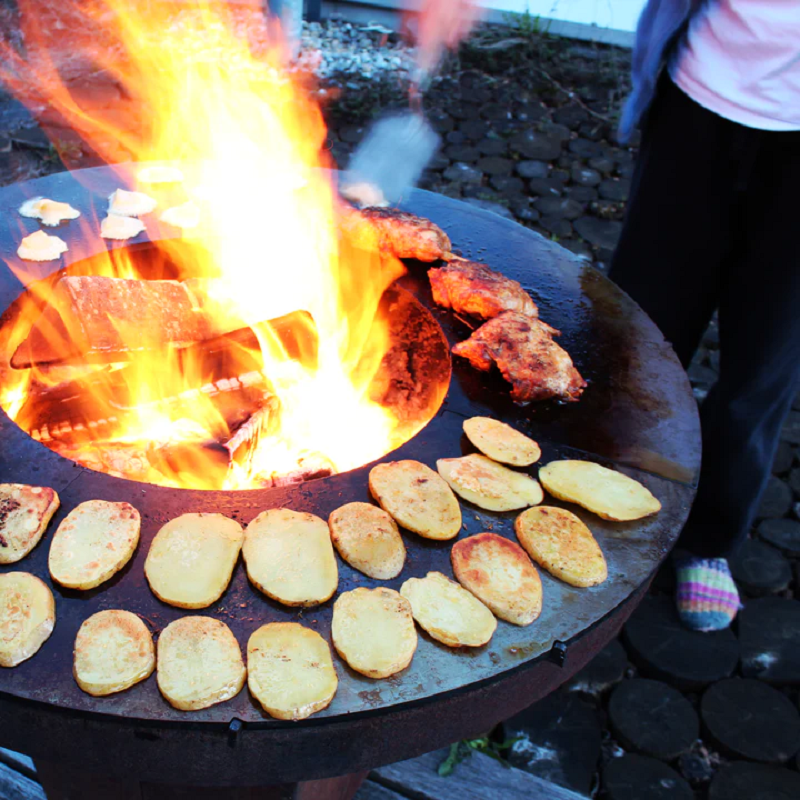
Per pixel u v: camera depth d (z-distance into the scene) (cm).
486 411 122
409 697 82
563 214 334
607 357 133
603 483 108
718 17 151
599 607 93
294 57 419
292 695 80
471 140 376
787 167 148
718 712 173
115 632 84
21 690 79
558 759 163
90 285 134
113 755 83
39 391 136
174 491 104
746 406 165
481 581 94
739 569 206
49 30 423
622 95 421
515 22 460
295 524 99
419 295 146
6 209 155
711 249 171
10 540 92
